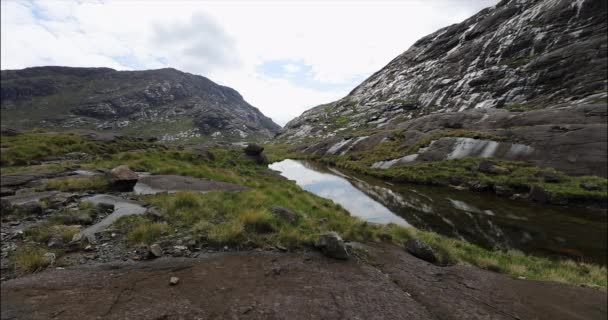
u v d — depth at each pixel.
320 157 73.50
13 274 6.77
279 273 7.94
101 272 7.16
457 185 34.44
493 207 25.28
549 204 26.09
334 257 9.49
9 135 35.69
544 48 84.88
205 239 9.61
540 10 96.38
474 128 53.97
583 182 27.94
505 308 7.82
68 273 6.98
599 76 62.53
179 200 12.88
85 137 38.59
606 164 29.95
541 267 13.42
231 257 8.77
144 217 11.03
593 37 74.00
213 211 12.17
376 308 6.70
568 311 8.13
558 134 37.78
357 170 51.06
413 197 29.17
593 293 9.62
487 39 110.75
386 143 59.84
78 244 8.41
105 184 16.11
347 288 7.51
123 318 5.29
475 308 7.54
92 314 5.34
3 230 9.23
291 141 137.00
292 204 16.94
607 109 42.50
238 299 6.39
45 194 13.85
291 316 5.93
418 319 6.54
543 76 74.81
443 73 116.94
